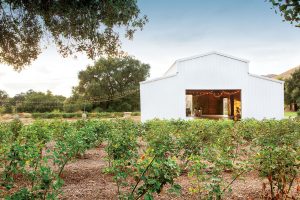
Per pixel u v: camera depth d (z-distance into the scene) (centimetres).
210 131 1102
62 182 473
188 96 3744
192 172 582
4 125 1420
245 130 1238
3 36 1140
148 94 2555
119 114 5462
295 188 688
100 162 1025
